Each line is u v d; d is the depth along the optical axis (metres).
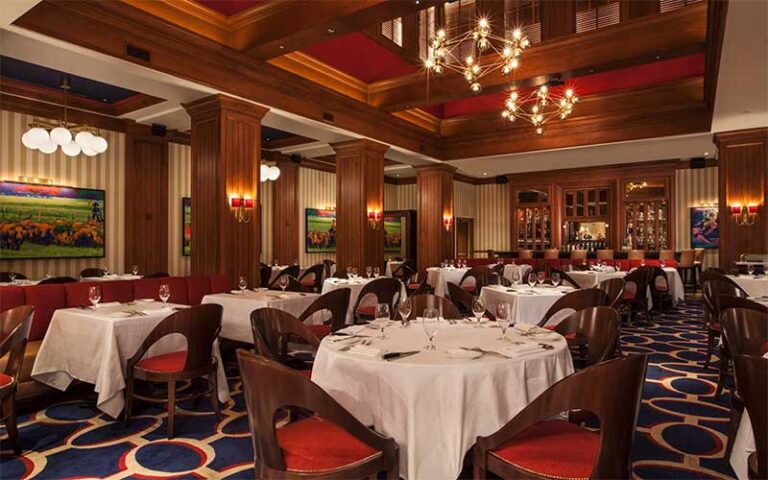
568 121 9.73
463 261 11.13
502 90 7.69
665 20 6.00
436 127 11.02
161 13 5.36
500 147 10.59
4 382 2.85
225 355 5.07
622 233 12.84
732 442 2.70
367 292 5.61
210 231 6.34
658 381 4.38
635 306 7.88
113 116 8.09
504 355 2.27
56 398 3.86
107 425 3.35
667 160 12.08
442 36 6.04
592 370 1.70
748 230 8.39
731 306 3.77
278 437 2.07
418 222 11.97
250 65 6.39
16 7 3.96
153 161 8.73
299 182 12.10
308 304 4.89
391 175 15.25
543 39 7.05
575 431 2.08
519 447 1.94
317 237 12.56
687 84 8.46
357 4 5.06
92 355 3.46
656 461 2.80
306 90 7.41
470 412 2.11
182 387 4.21
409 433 2.07
